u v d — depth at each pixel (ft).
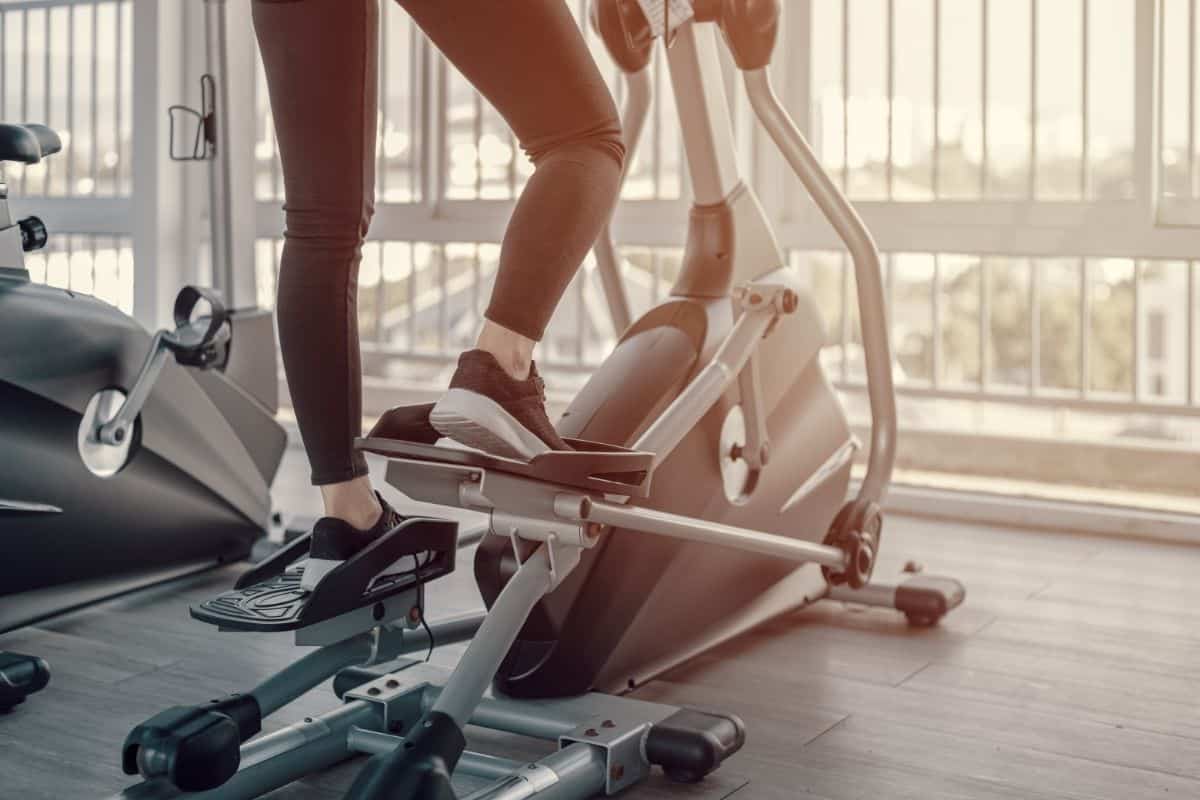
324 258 4.44
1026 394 12.44
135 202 14.42
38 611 7.28
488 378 4.16
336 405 4.53
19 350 6.77
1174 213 10.99
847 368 13.21
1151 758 5.64
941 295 13.53
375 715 5.56
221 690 6.44
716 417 6.55
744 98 12.10
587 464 4.54
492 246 15.94
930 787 5.29
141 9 14.17
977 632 7.66
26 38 16.57
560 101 4.22
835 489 7.72
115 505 7.48
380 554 4.62
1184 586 8.77
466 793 5.17
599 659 5.94
